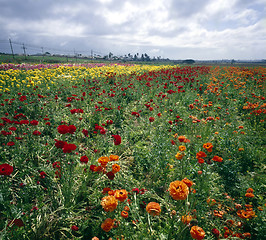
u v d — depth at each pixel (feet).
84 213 9.02
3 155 11.67
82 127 17.39
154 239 7.31
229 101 29.43
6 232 6.42
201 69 74.02
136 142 15.60
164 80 46.37
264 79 46.11
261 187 11.18
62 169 9.55
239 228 8.27
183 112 23.67
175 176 11.43
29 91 28.91
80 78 45.34
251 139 16.74
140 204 8.97
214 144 15.19
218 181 11.47
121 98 28.25
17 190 9.91
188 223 6.59
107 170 11.53
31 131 14.35
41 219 8.02
